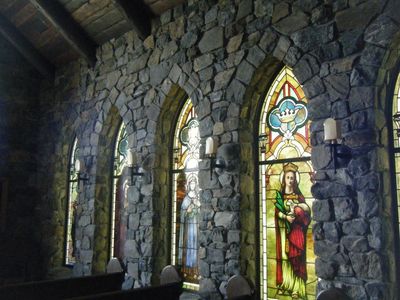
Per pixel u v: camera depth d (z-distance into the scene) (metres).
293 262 3.92
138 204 5.36
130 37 5.89
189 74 4.87
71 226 6.93
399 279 3.21
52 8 6.03
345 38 3.46
